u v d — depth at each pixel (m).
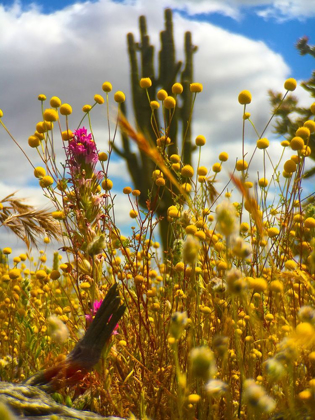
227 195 2.50
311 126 2.27
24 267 3.92
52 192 2.42
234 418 1.65
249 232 2.36
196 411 1.82
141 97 10.11
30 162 2.45
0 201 4.04
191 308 2.21
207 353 0.98
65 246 2.41
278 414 1.44
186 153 8.73
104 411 2.06
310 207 2.38
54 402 1.57
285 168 2.21
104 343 1.94
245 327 2.04
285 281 2.16
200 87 2.54
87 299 2.43
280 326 1.84
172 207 2.46
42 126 2.43
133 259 2.63
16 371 2.62
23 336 2.79
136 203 2.61
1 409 0.64
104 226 2.46
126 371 2.27
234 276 1.23
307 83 8.42
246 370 1.90
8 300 3.01
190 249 1.20
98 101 2.57
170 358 2.21
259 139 2.36
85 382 2.11
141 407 1.91
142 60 10.58
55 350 2.71
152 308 2.36
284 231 2.35
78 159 2.43
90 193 2.38
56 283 3.31
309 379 1.64
